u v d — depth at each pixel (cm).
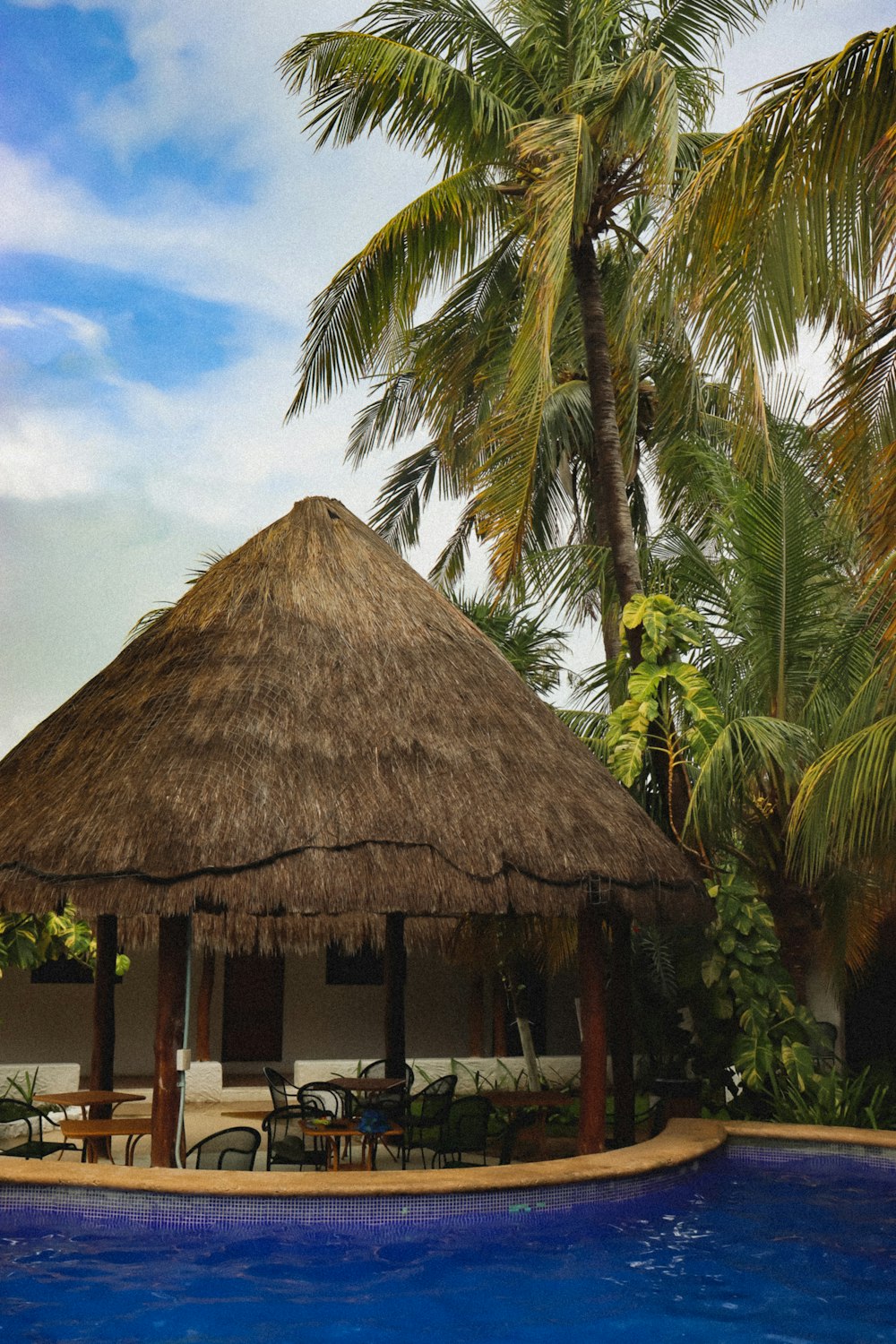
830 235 963
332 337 1508
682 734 1278
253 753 962
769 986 1273
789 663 1334
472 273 1700
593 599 1880
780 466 1287
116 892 886
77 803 955
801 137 938
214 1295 722
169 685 1045
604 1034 1020
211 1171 885
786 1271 773
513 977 1509
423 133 1453
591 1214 899
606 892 974
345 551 1177
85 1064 1811
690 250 1021
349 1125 1035
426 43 1470
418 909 908
